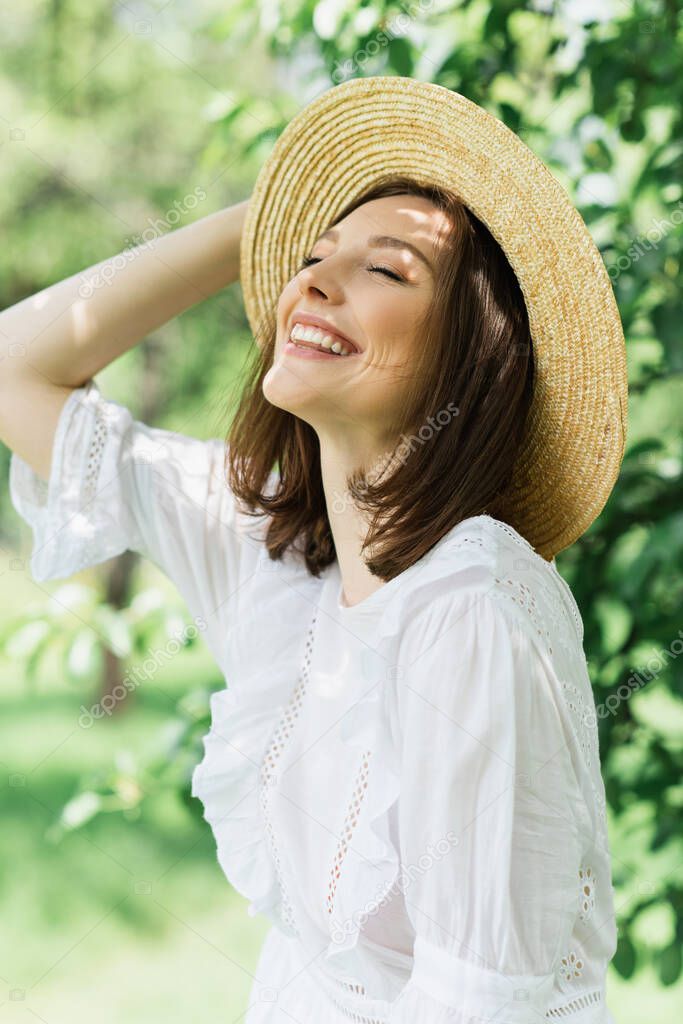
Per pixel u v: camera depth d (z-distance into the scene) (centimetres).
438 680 96
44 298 137
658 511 198
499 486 116
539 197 112
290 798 115
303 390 110
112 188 562
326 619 120
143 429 135
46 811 510
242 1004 353
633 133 201
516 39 206
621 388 113
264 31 211
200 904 429
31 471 135
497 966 92
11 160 555
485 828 93
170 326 582
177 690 666
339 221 124
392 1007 98
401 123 123
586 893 101
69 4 547
